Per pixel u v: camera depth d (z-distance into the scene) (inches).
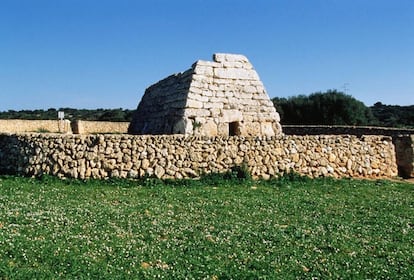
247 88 1128.8
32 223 533.0
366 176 1035.3
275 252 485.7
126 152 863.7
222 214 647.1
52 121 1823.3
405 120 2942.9
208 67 1105.4
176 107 1094.4
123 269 408.8
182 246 487.5
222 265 436.8
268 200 756.6
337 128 1628.9
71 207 637.9
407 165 1072.2
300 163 970.7
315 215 669.9
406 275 439.2
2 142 933.2
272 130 1129.4
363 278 425.4
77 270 396.8
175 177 876.0
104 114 2837.1
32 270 388.8
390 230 603.5
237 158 924.0
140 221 581.9
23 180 830.5
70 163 848.9
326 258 478.6
